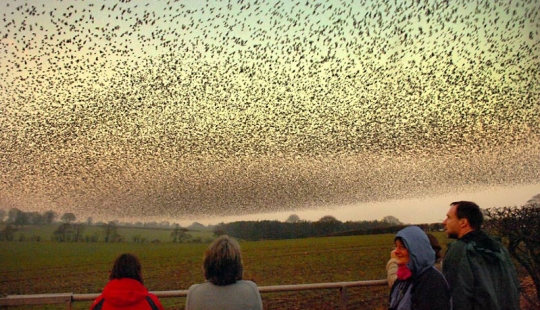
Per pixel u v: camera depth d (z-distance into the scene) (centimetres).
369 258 1195
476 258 372
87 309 1033
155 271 1194
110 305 323
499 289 372
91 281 1177
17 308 945
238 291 312
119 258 341
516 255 791
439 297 327
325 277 1109
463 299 367
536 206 822
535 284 779
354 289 917
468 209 393
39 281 1145
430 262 337
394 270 462
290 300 876
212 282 315
